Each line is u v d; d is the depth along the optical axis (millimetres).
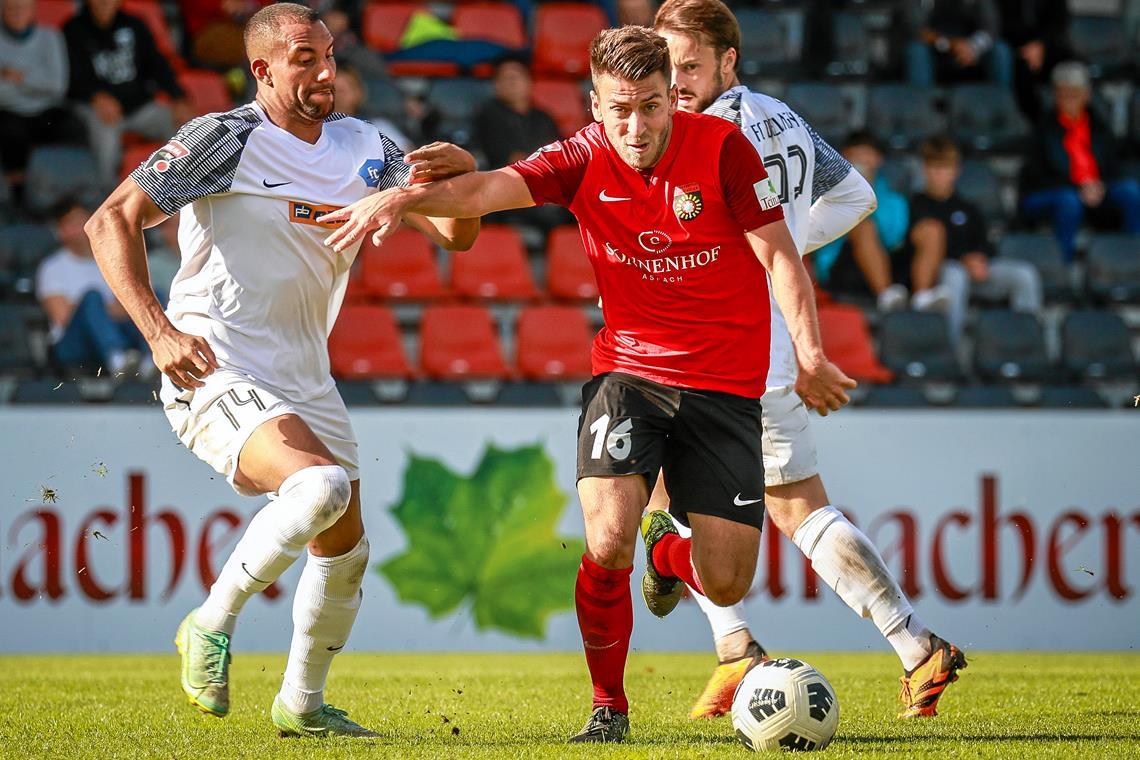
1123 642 32031
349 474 16578
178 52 50281
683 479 15234
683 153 14836
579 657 29500
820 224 19203
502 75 43375
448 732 16359
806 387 15117
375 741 15375
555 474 31281
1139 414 32344
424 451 30891
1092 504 32219
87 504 29734
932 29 50406
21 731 16266
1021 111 50156
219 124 15328
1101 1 56938
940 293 40031
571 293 41750
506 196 14898
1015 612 31875
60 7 47594
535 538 31172
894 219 41688
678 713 18703
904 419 31906
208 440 15391
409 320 41094
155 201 14953
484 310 39500
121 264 14727
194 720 17438
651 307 15172
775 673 14422
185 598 30016
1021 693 20609
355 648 30438
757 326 15234
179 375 14656
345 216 14938
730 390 15070
